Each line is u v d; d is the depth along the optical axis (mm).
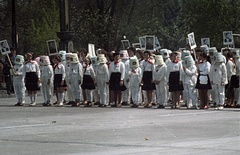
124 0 71688
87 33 64750
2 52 36406
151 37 36688
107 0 71312
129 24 70562
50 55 36469
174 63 31609
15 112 29812
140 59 35531
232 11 57812
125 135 20781
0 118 26953
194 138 19938
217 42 58281
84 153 17484
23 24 62969
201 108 30875
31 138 20500
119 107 32656
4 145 19156
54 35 59625
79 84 33625
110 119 25781
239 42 33250
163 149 17906
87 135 20938
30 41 61156
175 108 31359
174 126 22969
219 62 30500
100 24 64625
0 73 46219
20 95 34500
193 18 58844
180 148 18016
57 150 18062
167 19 79625
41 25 60812
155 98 34438
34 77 34219
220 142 19031
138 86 32656
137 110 30125
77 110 30578
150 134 20938
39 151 17969
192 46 34875
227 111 28984
